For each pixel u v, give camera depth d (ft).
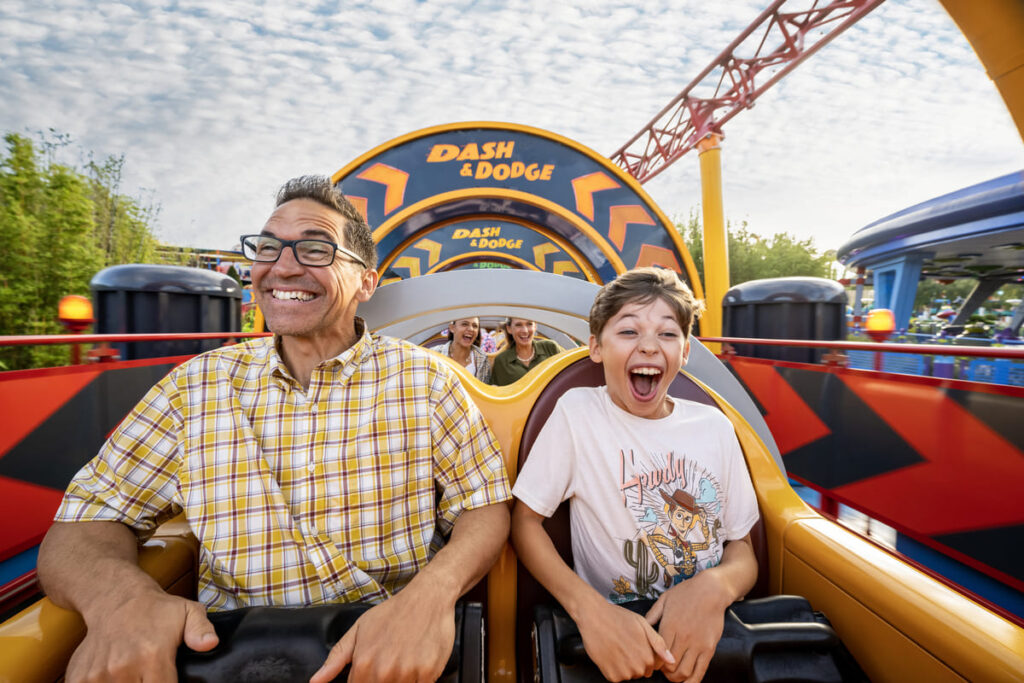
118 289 12.44
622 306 4.27
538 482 4.29
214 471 3.61
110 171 67.10
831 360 11.43
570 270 24.02
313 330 3.94
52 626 2.93
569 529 4.49
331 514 3.65
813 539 4.05
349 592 3.58
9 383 8.73
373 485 3.75
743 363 14.96
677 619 3.35
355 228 4.28
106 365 10.67
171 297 12.89
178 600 3.06
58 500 9.56
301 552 3.57
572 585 3.66
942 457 8.63
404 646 2.90
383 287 5.60
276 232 3.90
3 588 6.90
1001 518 7.64
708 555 4.10
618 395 4.45
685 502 4.15
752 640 3.28
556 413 4.49
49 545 3.36
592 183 17.58
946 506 8.55
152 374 11.98
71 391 9.89
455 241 23.73
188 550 3.98
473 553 3.63
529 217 18.48
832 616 3.80
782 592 4.37
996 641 2.76
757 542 4.53
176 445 3.73
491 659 4.39
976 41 2.40
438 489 4.35
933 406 8.77
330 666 2.81
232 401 3.76
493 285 5.74
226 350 4.04
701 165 27.63
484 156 17.39
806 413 12.21
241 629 3.00
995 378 16.07
